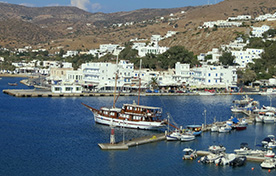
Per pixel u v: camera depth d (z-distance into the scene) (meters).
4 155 101.50
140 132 128.75
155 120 133.12
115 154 103.75
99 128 133.50
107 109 139.75
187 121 147.50
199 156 103.75
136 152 105.69
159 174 91.12
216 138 122.75
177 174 91.44
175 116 157.12
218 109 178.75
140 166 95.56
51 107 172.88
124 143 111.38
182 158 101.12
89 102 191.00
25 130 127.88
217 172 93.12
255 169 95.31
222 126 134.00
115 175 89.94
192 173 92.19
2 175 88.38
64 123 140.12
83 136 121.50
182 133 120.75
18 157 100.31
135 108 135.62
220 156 99.62
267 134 130.38
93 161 98.12
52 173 90.19
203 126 132.75
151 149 108.50
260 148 112.25
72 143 113.19
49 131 127.31
